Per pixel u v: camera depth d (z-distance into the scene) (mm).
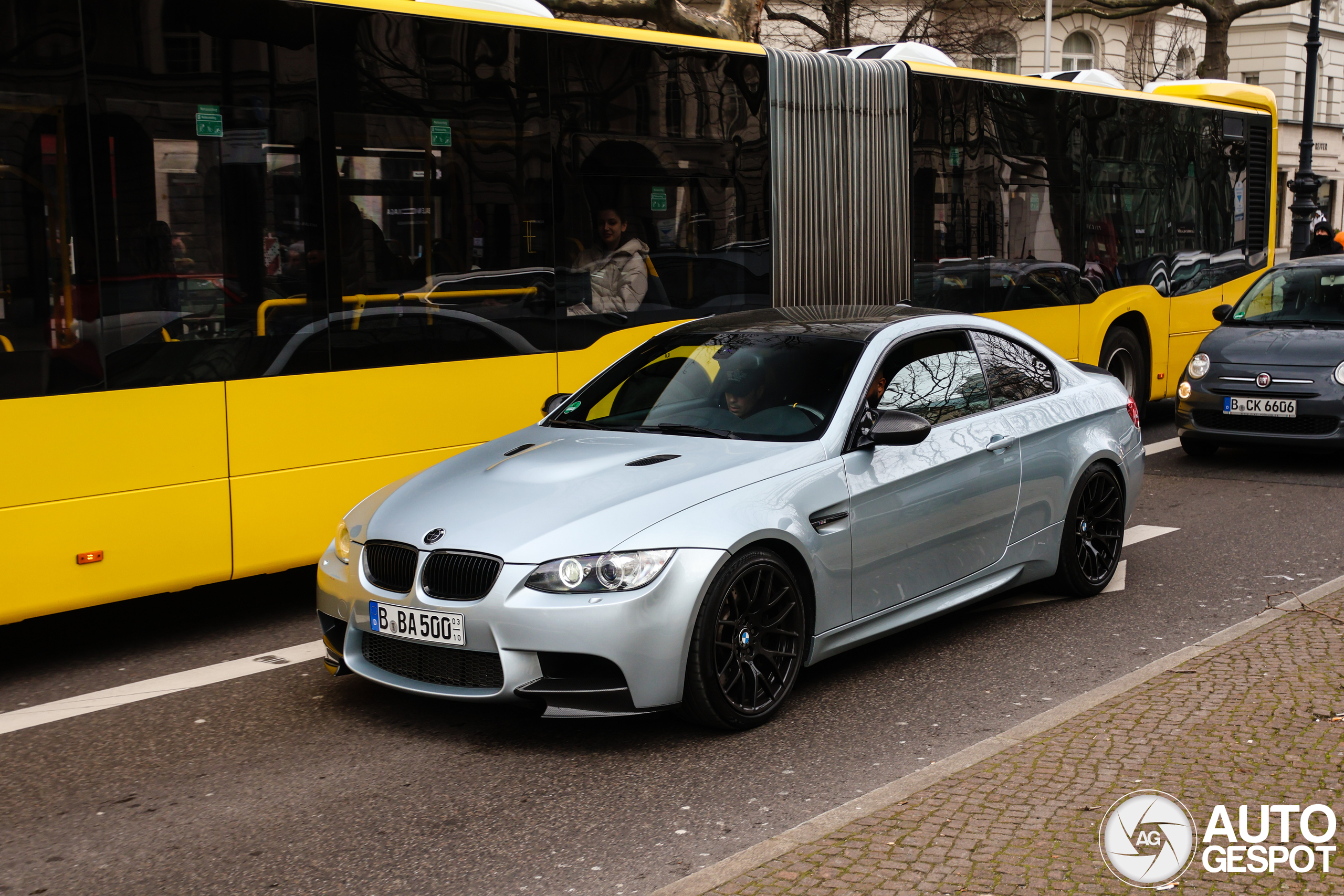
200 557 6160
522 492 4957
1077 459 6484
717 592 4688
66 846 4035
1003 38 33344
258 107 6246
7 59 5453
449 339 7082
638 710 4594
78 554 5738
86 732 5078
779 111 8906
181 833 4109
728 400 5629
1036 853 3477
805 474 5113
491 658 4625
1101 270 11953
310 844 4004
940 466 5648
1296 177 26688
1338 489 9617
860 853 3514
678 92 8227
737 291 8695
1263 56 41375
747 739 4820
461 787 4426
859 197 9539
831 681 5477
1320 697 4656
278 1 6297
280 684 5633
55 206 5602
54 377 5621
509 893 3645
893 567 5457
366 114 6660
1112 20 36312
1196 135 13305
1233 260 14086
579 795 4332
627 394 5969
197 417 6098
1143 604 6609
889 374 5699
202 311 6094
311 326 6500
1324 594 6230
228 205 6164
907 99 9875
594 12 18906
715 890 3336
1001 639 6035
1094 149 11789
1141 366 12727
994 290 10773
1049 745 4273
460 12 7059
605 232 7852
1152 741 4277
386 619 4824
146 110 5863
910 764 4555
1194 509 9000
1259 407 10328
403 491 5316
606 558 4539
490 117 7215
